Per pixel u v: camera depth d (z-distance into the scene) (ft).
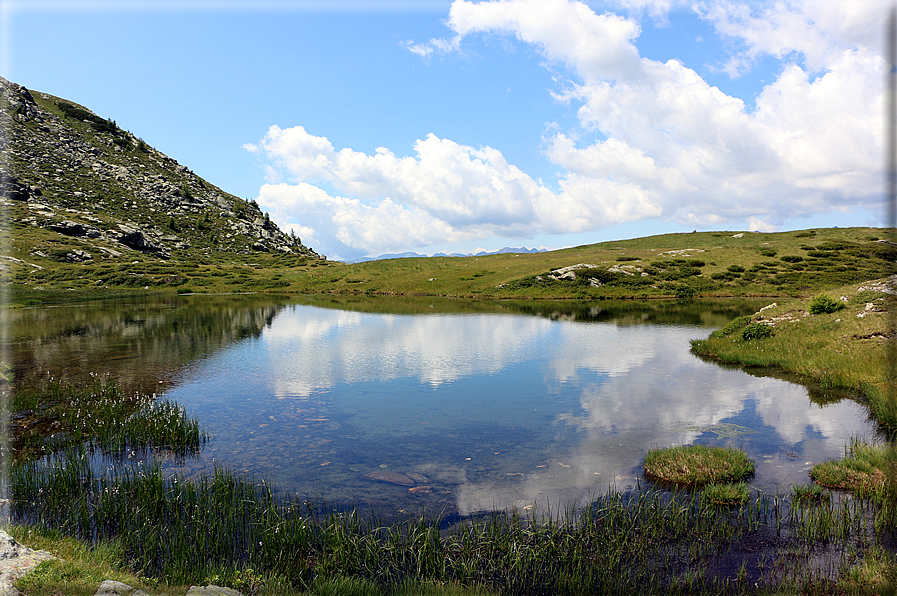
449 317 172.86
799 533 29.94
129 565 26.73
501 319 165.37
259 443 48.44
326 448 46.93
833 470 37.63
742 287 253.44
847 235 379.55
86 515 32.12
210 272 421.18
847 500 33.94
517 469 41.32
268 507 33.60
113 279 365.40
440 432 51.57
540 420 55.47
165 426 49.26
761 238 394.73
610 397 65.26
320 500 35.60
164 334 128.06
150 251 528.22
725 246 352.49
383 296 293.64
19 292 269.85
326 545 28.96
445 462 43.16
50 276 353.51
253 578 25.30
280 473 40.93
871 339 78.54
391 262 407.23
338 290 330.54
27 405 60.44
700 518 31.99
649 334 127.44
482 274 319.27
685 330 134.92
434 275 335.47
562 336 124.57
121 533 30.48
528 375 79.66
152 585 24.11
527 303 233.96
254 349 105.60
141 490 34.53
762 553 28.07
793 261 289.12
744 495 34.19
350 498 35.94
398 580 26.30
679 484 37.88
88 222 508.53
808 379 73.00
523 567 27.14
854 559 26.96
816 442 46.57
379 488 37.73
